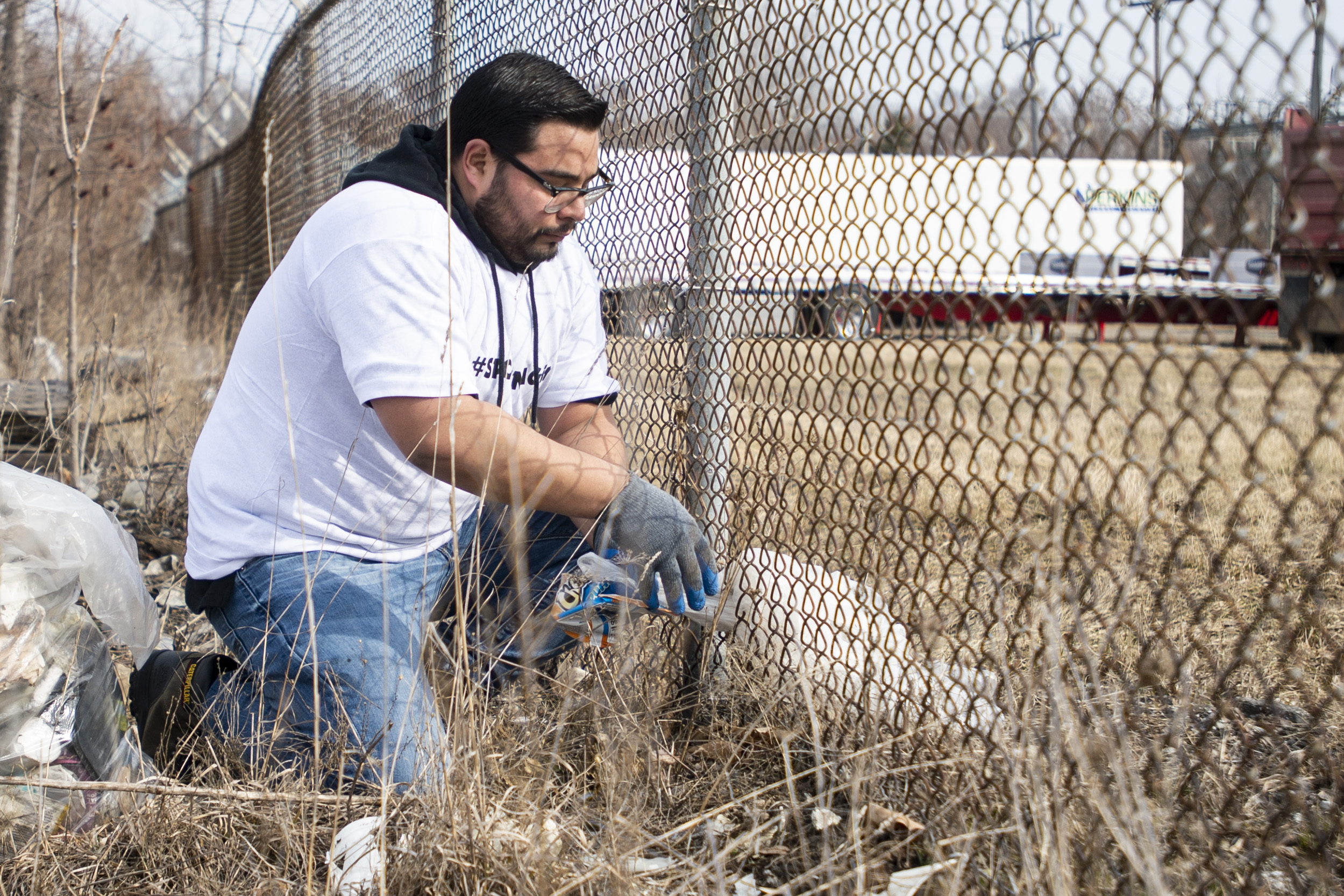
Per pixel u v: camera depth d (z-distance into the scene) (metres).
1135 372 5.28
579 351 2.24
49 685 1.62
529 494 1.81
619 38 2.38
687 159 2.12
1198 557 2.51
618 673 1.70
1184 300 1.04
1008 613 1.47
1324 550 1.03
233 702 1.86
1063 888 1.12
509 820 1.40
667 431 2.27
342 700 1.77
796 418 1.80
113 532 1.81
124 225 10.84
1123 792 1.13
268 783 1.61
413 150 1.92
